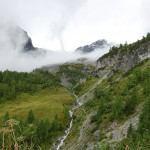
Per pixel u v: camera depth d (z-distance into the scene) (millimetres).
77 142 108125
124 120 97562
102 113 115875
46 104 186250
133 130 75375
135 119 91000
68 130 138250
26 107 177500
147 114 68188
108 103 127875
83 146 99250
